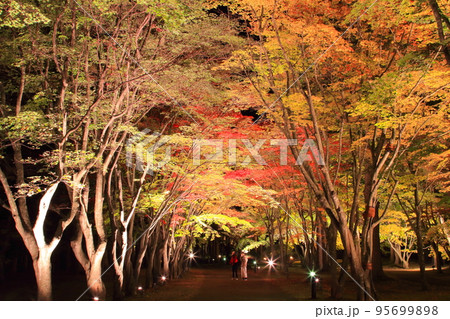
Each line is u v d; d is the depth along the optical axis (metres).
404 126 13.08
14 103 16.09
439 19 9.99
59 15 11.75
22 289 21.31
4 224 23.14
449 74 12.54
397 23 12.48
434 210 25.56
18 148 12.33
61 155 11.78
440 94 13.59
